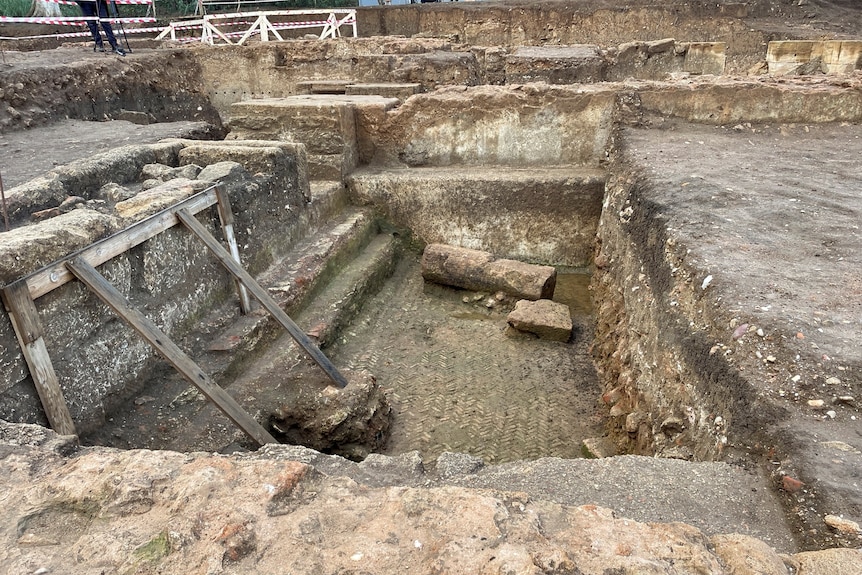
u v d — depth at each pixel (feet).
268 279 17.65
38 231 10.75
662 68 37.81
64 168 16.14
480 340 19.15
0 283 9.53
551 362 17.88
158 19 52.19
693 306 11.62
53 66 29.22
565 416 15.47
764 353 9.30
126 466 6.73
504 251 24.48
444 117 24.43
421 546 5.59
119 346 12.17
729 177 17.47
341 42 39.88
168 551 5.58
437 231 24.52
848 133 22.13
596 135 24.02
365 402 14.08
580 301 21.56
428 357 18.13
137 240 12.39
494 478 8.18
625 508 7.34
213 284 15.42
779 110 22.99
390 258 23.26
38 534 5.95
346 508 6.20
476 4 53.78
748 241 13.07
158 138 24.85
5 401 9.60
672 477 7.91
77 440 7.98
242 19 56.65
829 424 8.04
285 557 5.51
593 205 23.20
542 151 24.54
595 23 51.29
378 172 24.82
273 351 15.71
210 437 12.12
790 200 15.39
